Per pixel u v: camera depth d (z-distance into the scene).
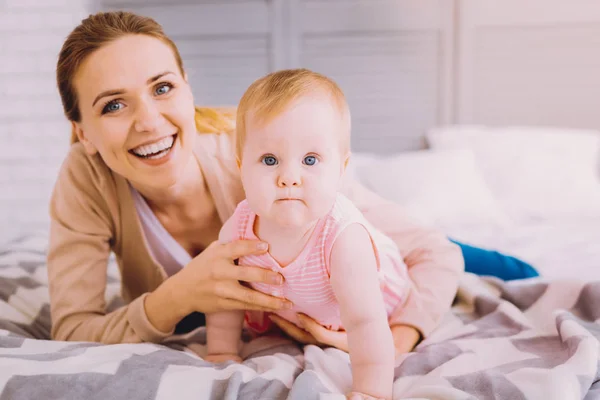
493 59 3.02
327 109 0.76
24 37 3.22
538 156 2.57
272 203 0.76
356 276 0.80
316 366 0.89
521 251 1.85
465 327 1.11
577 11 2.91
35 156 3.33
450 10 2.99
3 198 3.36
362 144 3.16
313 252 0.82
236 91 3.15
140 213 1.12
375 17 3.04
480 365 0.89
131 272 1.23
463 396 0.74
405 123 3.12
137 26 0.99
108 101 0.97
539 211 2.42
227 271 0.89
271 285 0.89
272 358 0.92
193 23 3.11
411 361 0.93
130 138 0.99
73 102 1.02
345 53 3.09
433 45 3.04
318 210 0.76
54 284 1.10
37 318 1.29
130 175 1.03
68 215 1.13
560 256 1.75
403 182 2.41
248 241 0.88
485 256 1.48
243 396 0.77
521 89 3.02
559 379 0.76
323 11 3.05
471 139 2.75
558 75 2.98
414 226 1.19
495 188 2.53
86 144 1.08
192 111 1.04
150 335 1.01
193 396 0.78
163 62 0.99
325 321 0.96
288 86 0.76
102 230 1.14
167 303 0.98
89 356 0.91
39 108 3.29
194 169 1.11
